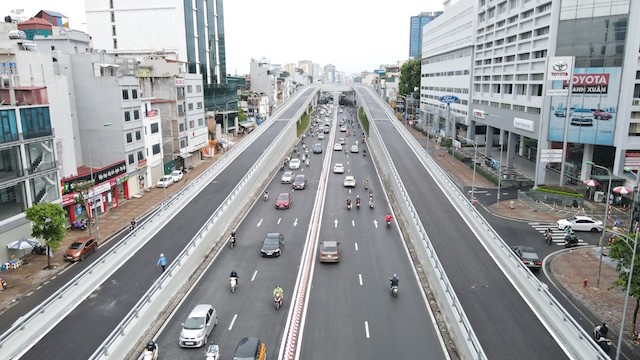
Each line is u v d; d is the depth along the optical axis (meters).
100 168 60.03
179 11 103.69
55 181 48.22
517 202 64.75
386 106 177.12
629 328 32.06
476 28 100.25
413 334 30.25
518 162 92.06
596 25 62.97
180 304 34.38
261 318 32.34
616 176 63.72
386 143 103.00
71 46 71.75
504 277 36.22
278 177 80.75
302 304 34.44
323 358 27.47
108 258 39.19
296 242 48.25
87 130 63.66
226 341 29.31
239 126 137.62
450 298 31.66
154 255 40.47
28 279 39.41
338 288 37.22
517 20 78.75
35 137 45.16
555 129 67.62
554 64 62.62
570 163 74.75
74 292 33.06
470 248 42.28
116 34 106.25
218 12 124.69
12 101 43.84
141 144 68.88
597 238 51.00
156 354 27.14
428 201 58.16
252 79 179.38
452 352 28.20
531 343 27.08
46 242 40.84
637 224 50.81
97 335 28.00
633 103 61.91
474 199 63.34
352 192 70.06
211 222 47.94
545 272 41.91
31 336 27.44
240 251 45.69
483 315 30.28
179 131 83.00
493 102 91.56
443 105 125.81
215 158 98.12
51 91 51.44
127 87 64.69
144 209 60.41
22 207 44.59
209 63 118.00
